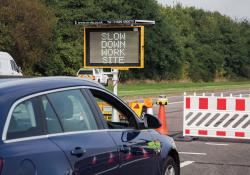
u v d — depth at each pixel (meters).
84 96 7.90
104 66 24.64
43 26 65.88
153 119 9.66
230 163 15.80
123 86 73.94
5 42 62.78
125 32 24.33
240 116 20.45
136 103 22.20
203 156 16.97
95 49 24.83
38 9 66.06
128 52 24.31
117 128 8.64
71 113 7.45
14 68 43.09
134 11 85.56
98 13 78.12
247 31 127.25
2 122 6.19
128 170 8.32
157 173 9.45
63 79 7.72
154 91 58.88
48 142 6.69
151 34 88.44
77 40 75.81
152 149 9.24
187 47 104.06
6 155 5.92
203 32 111.06
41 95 6.97
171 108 38.12
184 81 100.06
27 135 6.48
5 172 5.82
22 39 63.47
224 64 115.25
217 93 61.09
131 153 8.45
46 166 6.38
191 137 21.30
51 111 7.04
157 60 89.81
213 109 20.78
